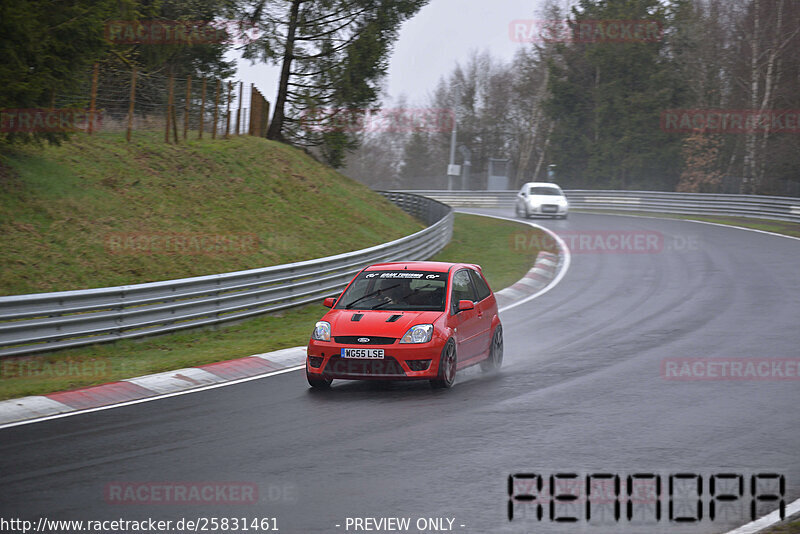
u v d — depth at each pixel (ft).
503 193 306.96
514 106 514.27
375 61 198.80
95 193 121.29
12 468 41.19
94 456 43.29
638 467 41.11
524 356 73.41
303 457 42.83
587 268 136.46
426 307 62.18
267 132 206.08
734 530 32.96
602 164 365.20
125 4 134.31
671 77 353.72
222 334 88.17
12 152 119.65
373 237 158.92
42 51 105.60
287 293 101.96
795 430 48.08
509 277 127.34
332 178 185.68
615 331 84.28
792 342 76.54
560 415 51.78
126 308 82.23
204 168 149.79
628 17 358.02
